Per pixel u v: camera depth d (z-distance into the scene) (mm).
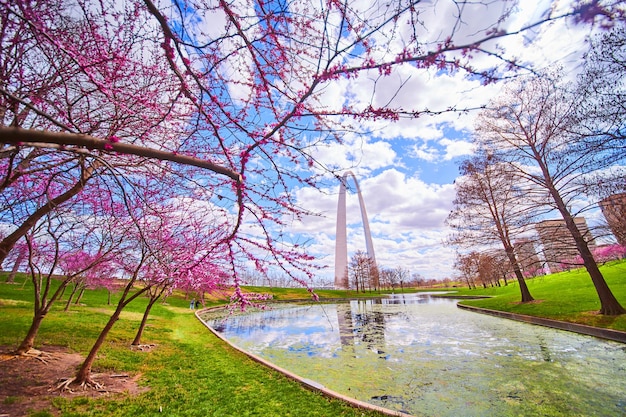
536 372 7668
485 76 1711
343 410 5496
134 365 7922
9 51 2844
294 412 5395
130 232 5805
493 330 13836
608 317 11562
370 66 1853
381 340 13242
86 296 25047
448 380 7508
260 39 2168
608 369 7492
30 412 4770
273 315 27469
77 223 6109
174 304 30609
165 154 2201
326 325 19375
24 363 6684
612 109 8055
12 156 3066
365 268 67875
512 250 17688
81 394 5723
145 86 3244
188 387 6637
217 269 5539
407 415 5266
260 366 8742
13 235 4445
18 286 21312
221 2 1926
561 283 23172
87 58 2588
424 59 1671
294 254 3037
